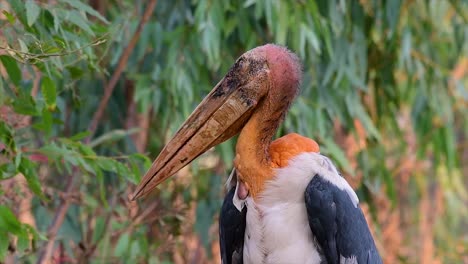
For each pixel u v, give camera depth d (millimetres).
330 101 11648
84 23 7621
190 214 12039
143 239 10430
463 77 15844
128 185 10289
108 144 11406
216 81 11570
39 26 7547
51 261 10594
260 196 6980
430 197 17453
